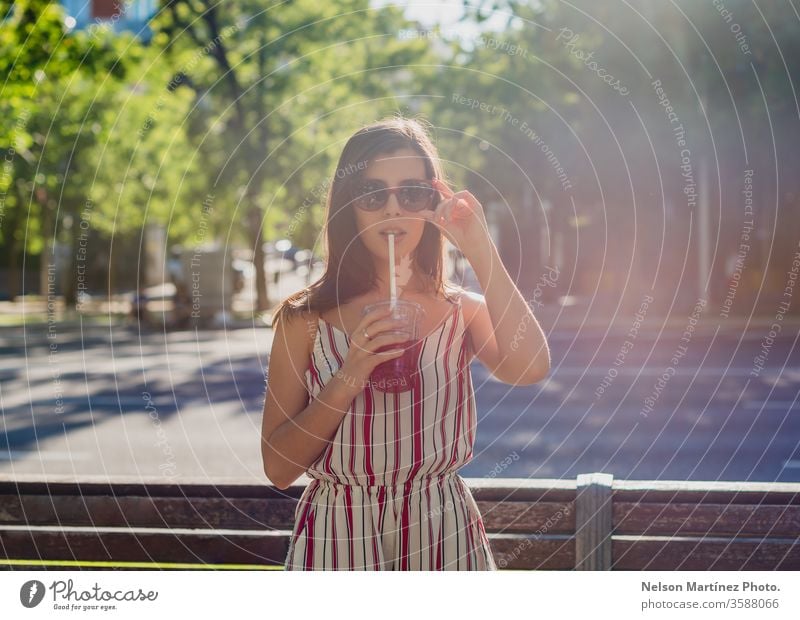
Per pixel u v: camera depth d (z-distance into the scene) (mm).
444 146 16531
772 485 2441
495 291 1793
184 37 15477
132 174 18062
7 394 10719
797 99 14633
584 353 13578
